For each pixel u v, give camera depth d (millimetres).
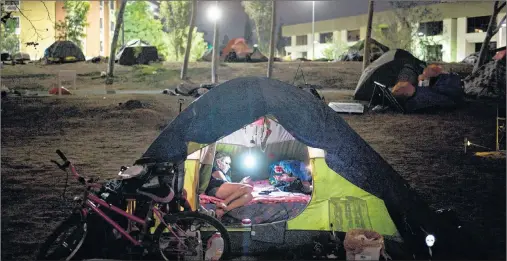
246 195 6020
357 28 42875
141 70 23719
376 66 15867
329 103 14523
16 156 9711
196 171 5906
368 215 5574
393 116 13688
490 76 15891
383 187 5504
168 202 4984
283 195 6289
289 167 6809
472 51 32500
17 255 5336
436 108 14086
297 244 5500
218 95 5625
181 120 5555
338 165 5500
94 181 5078
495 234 5938
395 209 5539
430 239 4938
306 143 5473
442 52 32375
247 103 5531
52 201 7164
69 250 4996
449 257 5133
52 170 8797
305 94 5711
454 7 32375
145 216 4961
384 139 11156
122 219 5055
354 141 5582
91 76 22375
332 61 30078
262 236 5496
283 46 53656
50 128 12250
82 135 11578
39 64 26172
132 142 11008
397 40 31109
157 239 4910
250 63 27562
